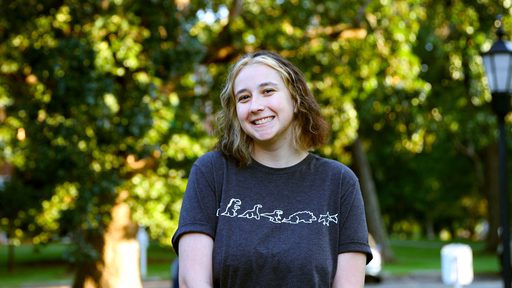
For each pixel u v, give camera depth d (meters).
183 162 9.80
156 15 8.59
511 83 7.41
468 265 11.55
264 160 2.04
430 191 28.72
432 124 15.08
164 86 9.30
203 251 1.91
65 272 18.06
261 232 1.90
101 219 8.73
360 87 10.61
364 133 21.19
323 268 1.90
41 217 8.89
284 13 10.30
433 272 17.17
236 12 9.79
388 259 20.28
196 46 8.76
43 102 8.52
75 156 8.09
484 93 15.28
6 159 10.55
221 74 10.14
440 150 25.39
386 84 10.90
